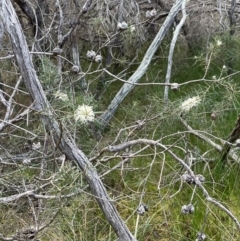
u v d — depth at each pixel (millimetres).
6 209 2152
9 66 2773
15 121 2268
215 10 3266
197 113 2570
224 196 2422
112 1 2957
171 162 2557
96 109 2779
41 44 2783
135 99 3062
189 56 3404
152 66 3340
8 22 1631
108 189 2480
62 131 1688
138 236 2203
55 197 1794
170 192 2408
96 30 2916
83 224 2170
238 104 2838
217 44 2490
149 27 3336
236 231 2232
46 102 1702
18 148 2506
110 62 3051
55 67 2305
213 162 2582
